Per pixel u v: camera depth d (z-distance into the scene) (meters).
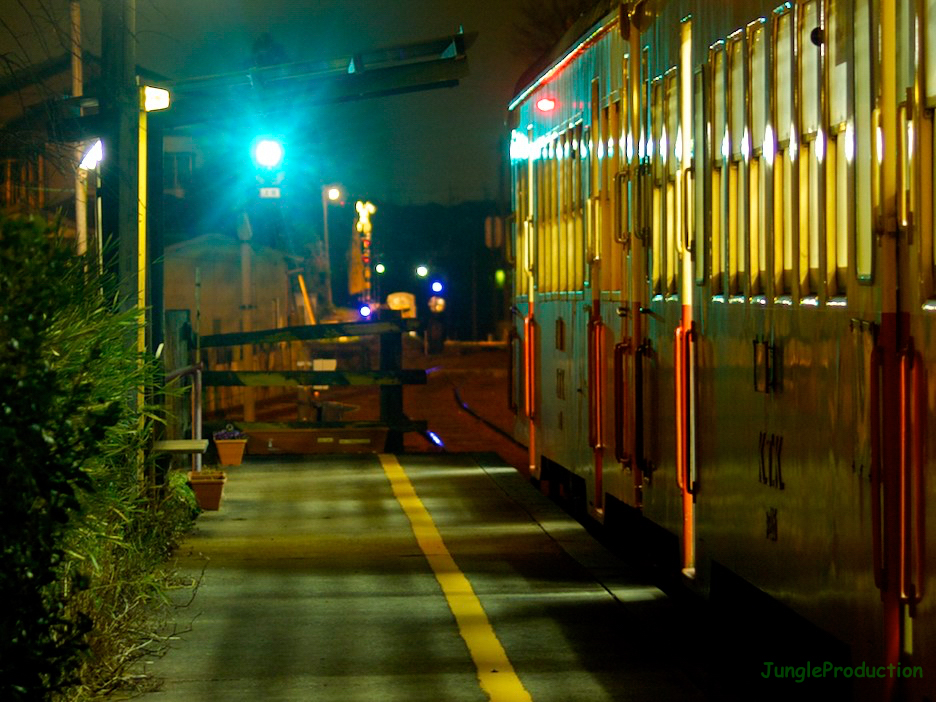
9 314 8.44
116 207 19.67
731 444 13.70
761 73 12.59
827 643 11.84
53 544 9.21
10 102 16.88
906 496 8.98
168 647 13.40
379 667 12.66
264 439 43.16
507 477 27.50
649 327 17.14
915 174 8.83
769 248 12.24
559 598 15.84
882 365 9.30
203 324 75.62
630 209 18.06
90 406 10.35
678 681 12.23
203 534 20.78
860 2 9.92
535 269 26.00
